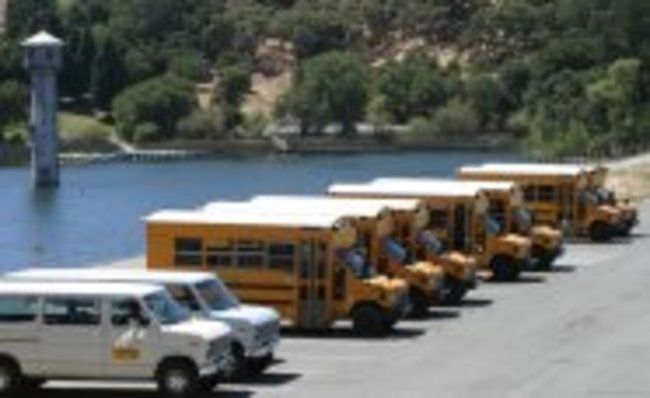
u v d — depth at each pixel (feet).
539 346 173.58
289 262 181.37
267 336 155.12
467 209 223.51
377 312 180.65
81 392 145.07
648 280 237.86
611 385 149.28
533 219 269.64
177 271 172.86
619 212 303.27
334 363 162.50
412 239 204.85
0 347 141.28
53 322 140.67
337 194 223.92
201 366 138.51
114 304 140.15
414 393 145.18
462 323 192.34
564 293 221.66
